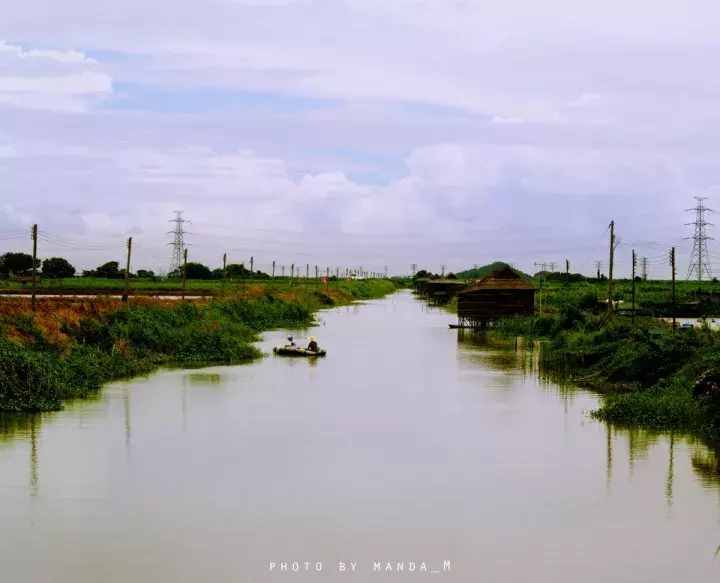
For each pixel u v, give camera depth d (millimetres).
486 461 17656
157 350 35125
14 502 14438
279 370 32500
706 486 15773
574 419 22469
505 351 40812
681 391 23594
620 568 11789
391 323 62375
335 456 18000
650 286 97188
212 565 11734
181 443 19078
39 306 32156
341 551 12320
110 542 12578
